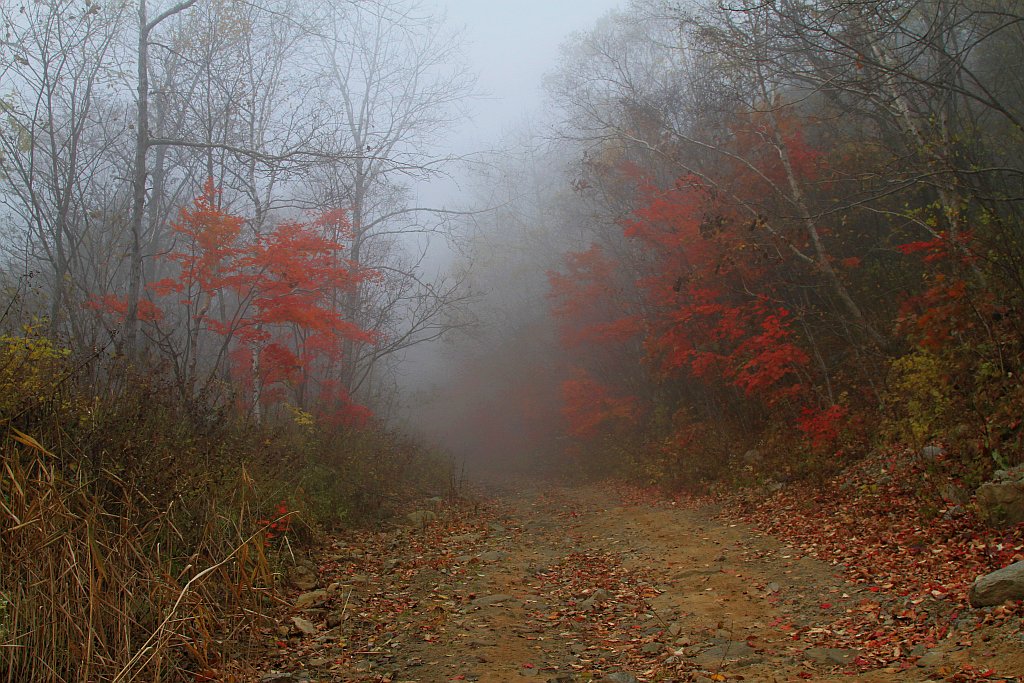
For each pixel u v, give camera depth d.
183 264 12.48
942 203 12.52
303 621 6.56
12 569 4.75
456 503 16.09
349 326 14.25
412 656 5.79
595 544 11.16
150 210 20.00
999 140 14.24
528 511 16.22
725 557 9.16
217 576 6.45
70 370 7.41
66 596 4.78
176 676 5.16
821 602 6.80
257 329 13.36
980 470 8.27
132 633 5.41
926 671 4.69
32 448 6.22
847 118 16.91
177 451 7.84
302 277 12.59
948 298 10.76
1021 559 6.09
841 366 15.32
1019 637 4.75
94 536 5.35
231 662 5.55
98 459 6.74
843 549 8.34
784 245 14.95
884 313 14.69
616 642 6.20
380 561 9.63
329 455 13.35
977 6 13.92
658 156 19.61
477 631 6.49
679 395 20.86
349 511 12.11
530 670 5.38
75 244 15.78
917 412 10.25
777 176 16.25
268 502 8.91
